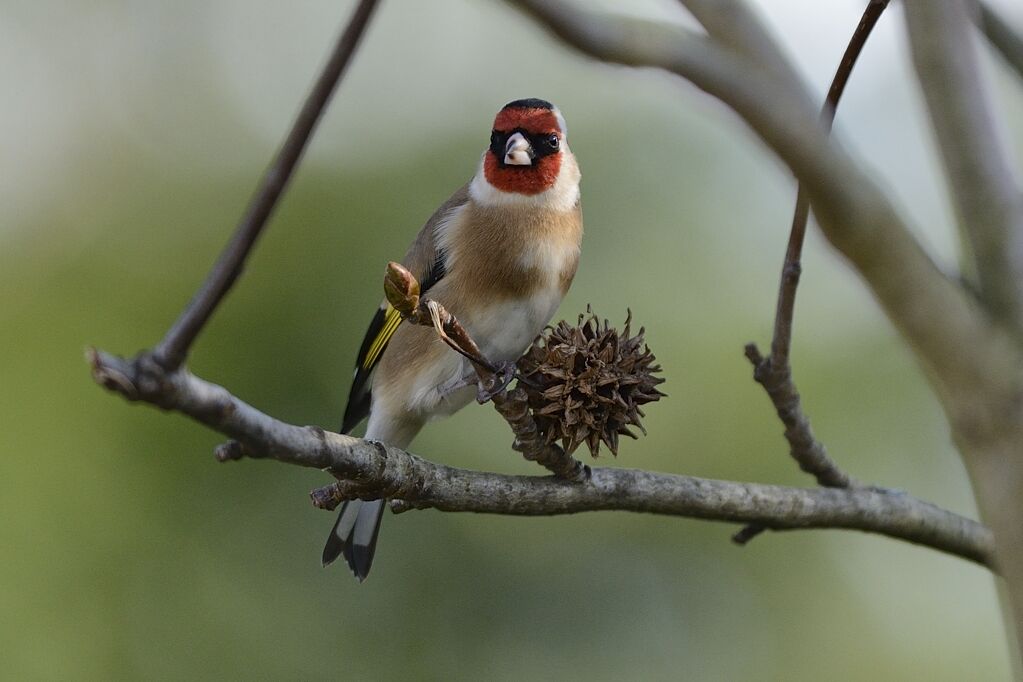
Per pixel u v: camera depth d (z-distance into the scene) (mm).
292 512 11078
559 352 5535
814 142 2836
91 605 10547
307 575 10938
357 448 4809
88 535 10742
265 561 10914
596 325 5695
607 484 5715
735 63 2912
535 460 5500
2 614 10406
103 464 11008
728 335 11844
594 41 2867
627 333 5734
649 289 12070
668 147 12516
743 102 2867
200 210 13258
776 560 11383
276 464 11141
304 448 4367
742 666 11109
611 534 11398
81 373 11727
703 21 3096
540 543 11273
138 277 12648
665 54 2879
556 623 11109
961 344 2809
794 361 11547
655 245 12195
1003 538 2791
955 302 2832
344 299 12211
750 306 11945
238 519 10969
